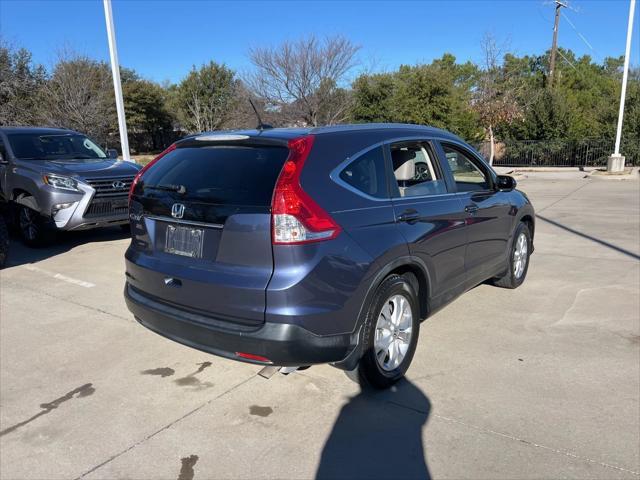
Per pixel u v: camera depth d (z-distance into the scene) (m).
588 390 3.59
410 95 27.27
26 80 26.45
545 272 6.58
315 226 2.98
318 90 29.31
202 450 3.00
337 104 29.88
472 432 3.12
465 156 4.70
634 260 7.18
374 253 3.28
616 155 20.62
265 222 2.94
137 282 3.68
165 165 3.71
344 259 3.10
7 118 24.61
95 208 7.82
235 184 3.17
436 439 3.06
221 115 37.97
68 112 26.84
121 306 5.37
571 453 2.91
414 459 2.88
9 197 8.27
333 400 3.51
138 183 3.81
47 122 26.06
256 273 2.99
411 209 3.69
